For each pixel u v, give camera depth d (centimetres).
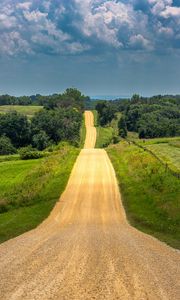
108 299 1124
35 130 17375
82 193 5231
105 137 18912
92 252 1839
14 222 3516
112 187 5628
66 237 2442
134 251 1900
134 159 7788
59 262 1605
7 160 10312
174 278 1376
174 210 3581
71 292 1180
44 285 1254
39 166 7962
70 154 9694
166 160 7488
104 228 3070
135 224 3381
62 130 18525
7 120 16925
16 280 1324
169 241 2398
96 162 8238
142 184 5406
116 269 1473
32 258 1703
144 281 1312
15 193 5372
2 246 2145
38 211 4128
